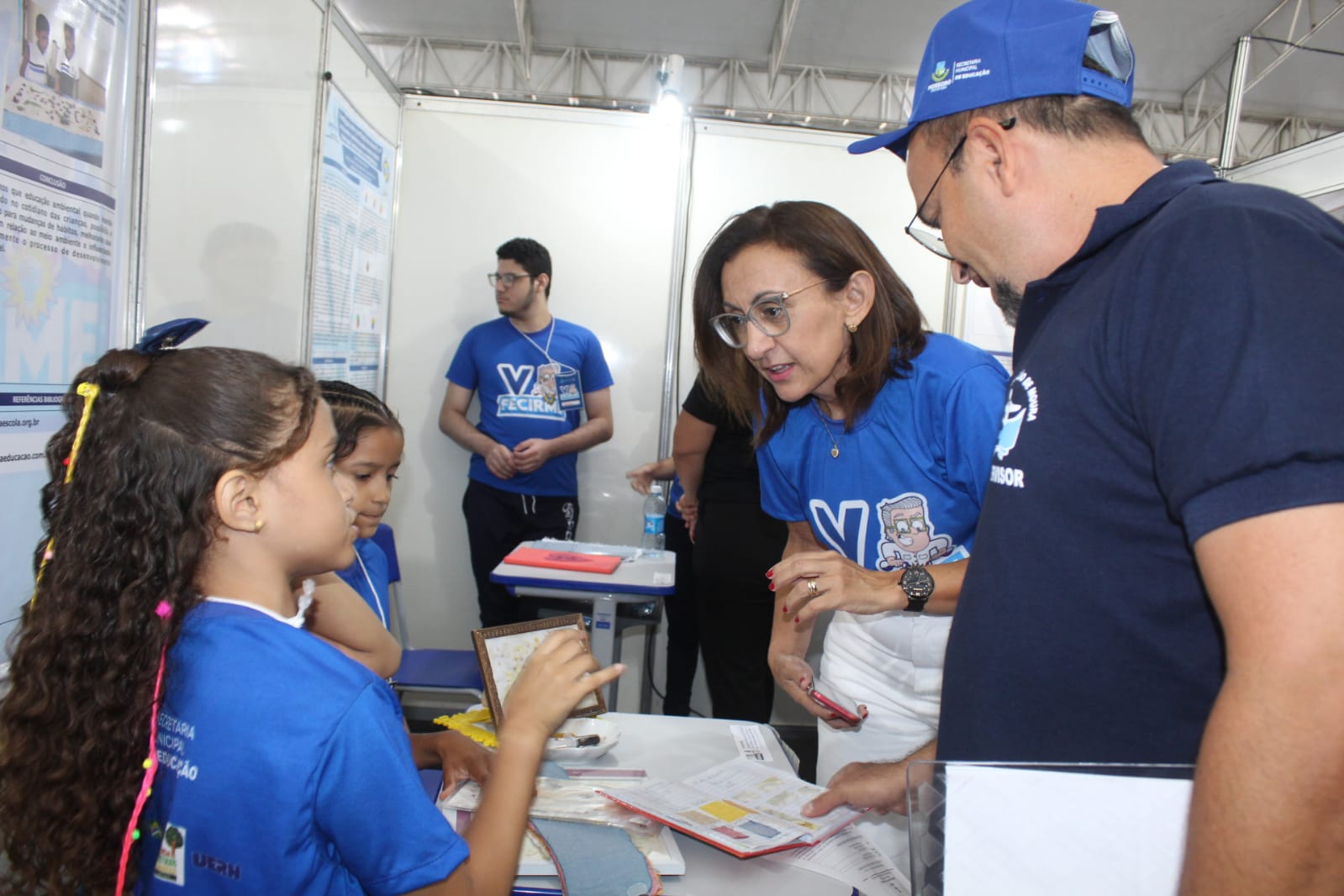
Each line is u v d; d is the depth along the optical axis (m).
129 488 0.67
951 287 3.39
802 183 3.36
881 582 1.14
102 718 0.65
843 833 0.97
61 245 1.37
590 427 3.17
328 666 0.67
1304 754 0.39
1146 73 4.26
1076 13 0.66
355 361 2.94
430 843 0.68
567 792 1.00
